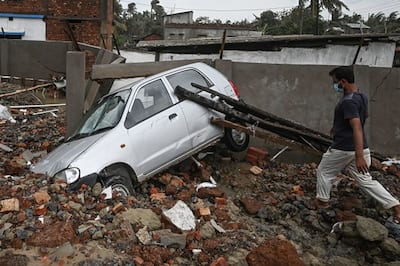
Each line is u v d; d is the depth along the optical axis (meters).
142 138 6.38
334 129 5.49
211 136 7.29
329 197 5.87
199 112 7.14
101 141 6.09
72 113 8.66
